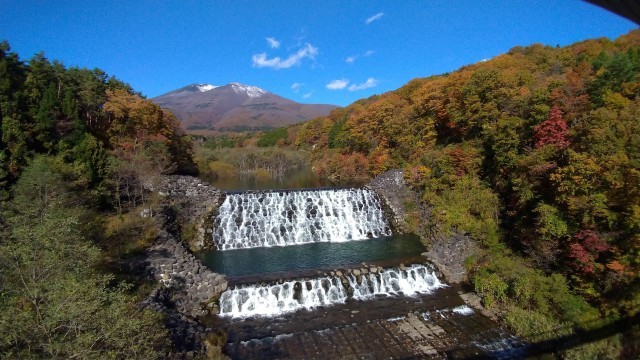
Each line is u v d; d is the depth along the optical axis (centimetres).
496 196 3516
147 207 3338
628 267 2073
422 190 4291
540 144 2994
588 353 1898
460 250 3131
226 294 2441
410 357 1972
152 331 1551
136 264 2472
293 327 2244
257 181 7319
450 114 4875
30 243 1202
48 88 3581
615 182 2197
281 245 3772
